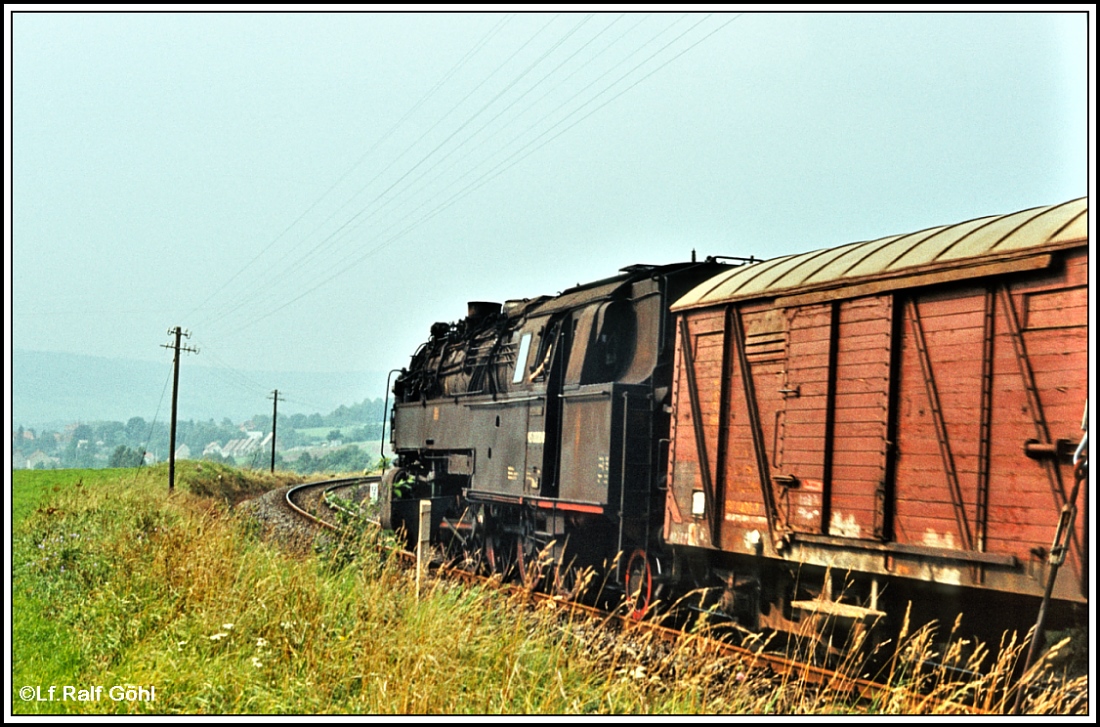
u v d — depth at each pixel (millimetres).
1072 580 8125
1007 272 8906
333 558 14195
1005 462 8828
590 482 14789
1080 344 8297
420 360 24172
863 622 9969
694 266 15078
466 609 10656
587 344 15789
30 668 10352
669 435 14094
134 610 12047
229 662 9852
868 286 10266
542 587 16453
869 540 9938
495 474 18062
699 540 12312
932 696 8391
